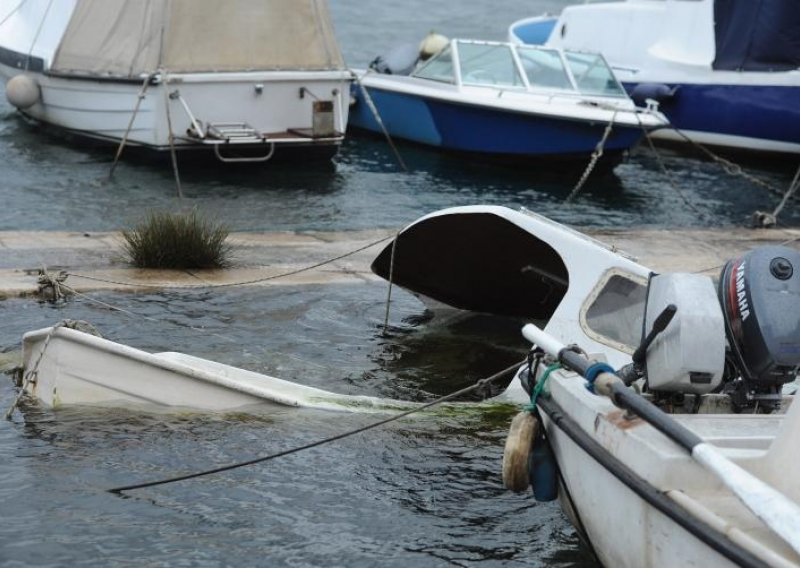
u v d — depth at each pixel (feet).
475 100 91.91
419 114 97.60
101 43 86.38
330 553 30.09
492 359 47.01
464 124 94.22
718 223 79.05
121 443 35.40
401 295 54.90
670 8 108.58
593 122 88.02
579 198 85.30
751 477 21.80
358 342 48.01
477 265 49.49
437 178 88.94
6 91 92.02
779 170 102.06
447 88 94.94
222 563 29.14
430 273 51.01
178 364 37.63
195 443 35.76
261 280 55.26
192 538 30.27
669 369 26.89
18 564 28.40
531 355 31.07
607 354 40.06
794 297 28.43
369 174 88.89
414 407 39.78
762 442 25.63
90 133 88.58
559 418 28.50
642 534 24.98
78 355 37.52
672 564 23.97
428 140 98.07
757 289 28.50
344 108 88.43
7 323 46.70
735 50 102.47
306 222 71.72
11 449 34.58
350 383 43.04
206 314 49.83
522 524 32.40
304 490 33.45
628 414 26.03
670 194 88.94
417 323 51.11
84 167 83.87
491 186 87.35
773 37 100.48
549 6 202.28
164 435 36.14
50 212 69.97
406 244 49.11
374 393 42.24
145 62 83.87
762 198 89.30
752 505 21.20
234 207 74.69
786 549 22.04
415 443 37.01
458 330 50.70
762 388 28.99
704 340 26.50
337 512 32.32
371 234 67.51
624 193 88.17
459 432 38.04
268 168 88.28
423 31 171.22
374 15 178.91
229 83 84.38
